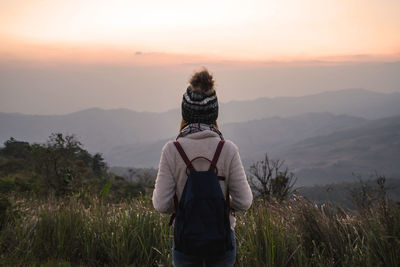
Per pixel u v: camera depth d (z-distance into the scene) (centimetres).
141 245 380
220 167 203
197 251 185
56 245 401
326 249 330
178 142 206
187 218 189
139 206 447
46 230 416
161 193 202
